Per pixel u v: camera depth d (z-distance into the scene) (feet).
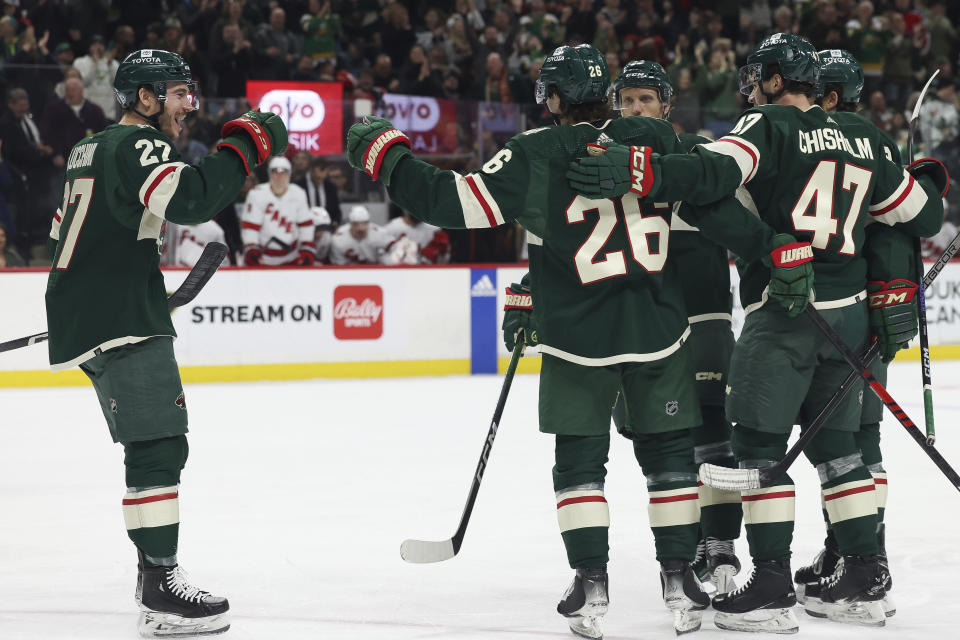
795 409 35.17
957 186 125.29
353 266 110.32
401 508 54.29
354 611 37.24
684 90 131.44
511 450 70.64
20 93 106.42
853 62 39.47
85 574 42.42
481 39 144.56
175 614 34.45
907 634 34.17
